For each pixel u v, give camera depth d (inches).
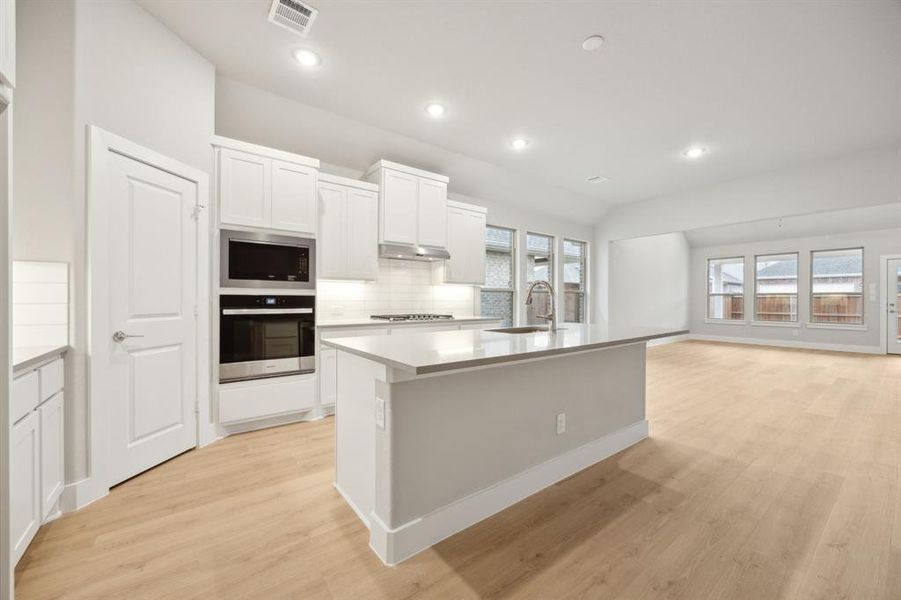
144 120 91.2
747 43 101.8
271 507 77.9
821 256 312.0
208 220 109.2
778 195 199.6
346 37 100.1
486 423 76.3
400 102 132.8
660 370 223.9
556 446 91.3
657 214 250.5
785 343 326.6
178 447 101.5
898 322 278.8
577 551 65.0
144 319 91.5
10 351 48.9
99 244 79.8
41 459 66.6
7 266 48.6
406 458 64.1
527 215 247.0
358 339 82.6
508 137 161.3
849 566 61.2
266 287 121.4
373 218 154.9
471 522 72.3
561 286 268.7
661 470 95.7
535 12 91.0
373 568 60.6
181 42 101.2
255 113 132.6
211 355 112.3
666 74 116.0
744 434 120.9
